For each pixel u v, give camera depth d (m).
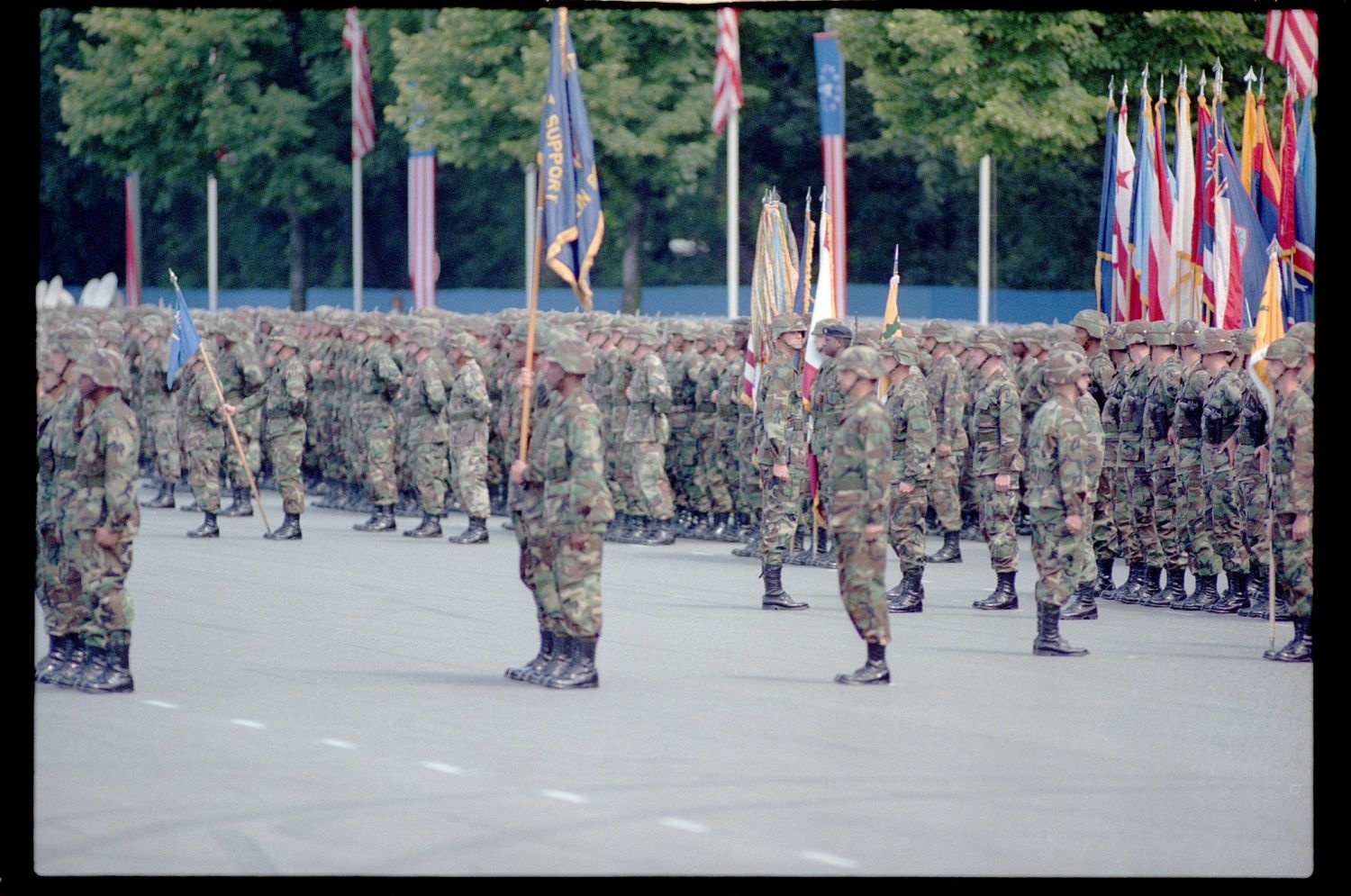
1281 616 33.12
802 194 109.06
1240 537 33.44
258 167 102.56
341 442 54.66
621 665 27.67
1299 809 19.30
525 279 115.81
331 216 121.81
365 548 44.25
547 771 20.64
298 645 29.53
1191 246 46.69
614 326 47.53
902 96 70.31
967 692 25.58
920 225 108.00
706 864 17.03
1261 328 31.30
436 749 21.69
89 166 120.88
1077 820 18.75
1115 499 35.91
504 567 40.41
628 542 46.91
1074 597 33.50
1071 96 65.75
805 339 37.34
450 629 31.36
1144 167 47.12
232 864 17.03
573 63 27.95
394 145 116.31
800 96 107.56
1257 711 24.36
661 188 111.31
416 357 47.06
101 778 20.22
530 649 29.19
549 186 27.59
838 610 33.97
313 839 17.80
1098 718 23.86
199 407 46.09
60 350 25.31
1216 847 17.84
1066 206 97.75
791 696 25.22
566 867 16.89
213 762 21.03
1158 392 34.88
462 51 84.00
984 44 66.12
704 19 87.00
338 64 102.00
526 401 26.02
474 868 16.88
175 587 36.62
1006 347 40.44
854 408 26.03
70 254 123.19
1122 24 65.69
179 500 57.91
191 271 124.00
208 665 27.62
